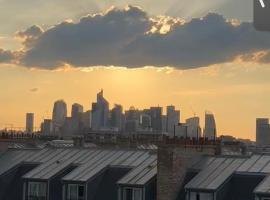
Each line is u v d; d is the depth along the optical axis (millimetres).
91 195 50719
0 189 57562
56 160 57188
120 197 48219
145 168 50188
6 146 65812
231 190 44656
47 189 53438
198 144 48938
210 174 45812
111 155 55094
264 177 43656
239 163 46625
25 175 54906
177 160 46844
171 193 46312
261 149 61750
